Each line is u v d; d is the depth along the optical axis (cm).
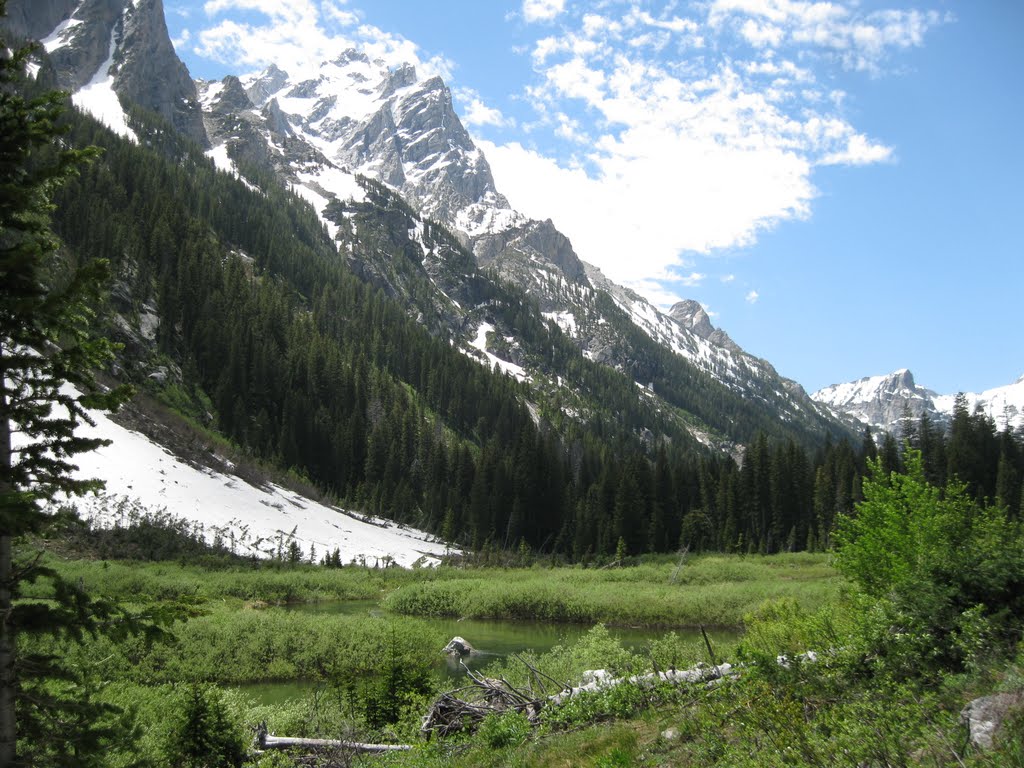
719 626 3753
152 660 2345
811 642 1262
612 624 3903
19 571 749
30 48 789
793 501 8856
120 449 6494
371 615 4122
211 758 1262
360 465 10456
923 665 910
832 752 688
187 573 4716
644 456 9938
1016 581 990
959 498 1436
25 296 753
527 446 9919
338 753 1319
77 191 10331
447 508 9544
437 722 1403
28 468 769
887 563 1516
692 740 902
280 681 2447
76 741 747
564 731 1140
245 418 9481
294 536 6712
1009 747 606
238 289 11925
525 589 4403
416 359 15550
